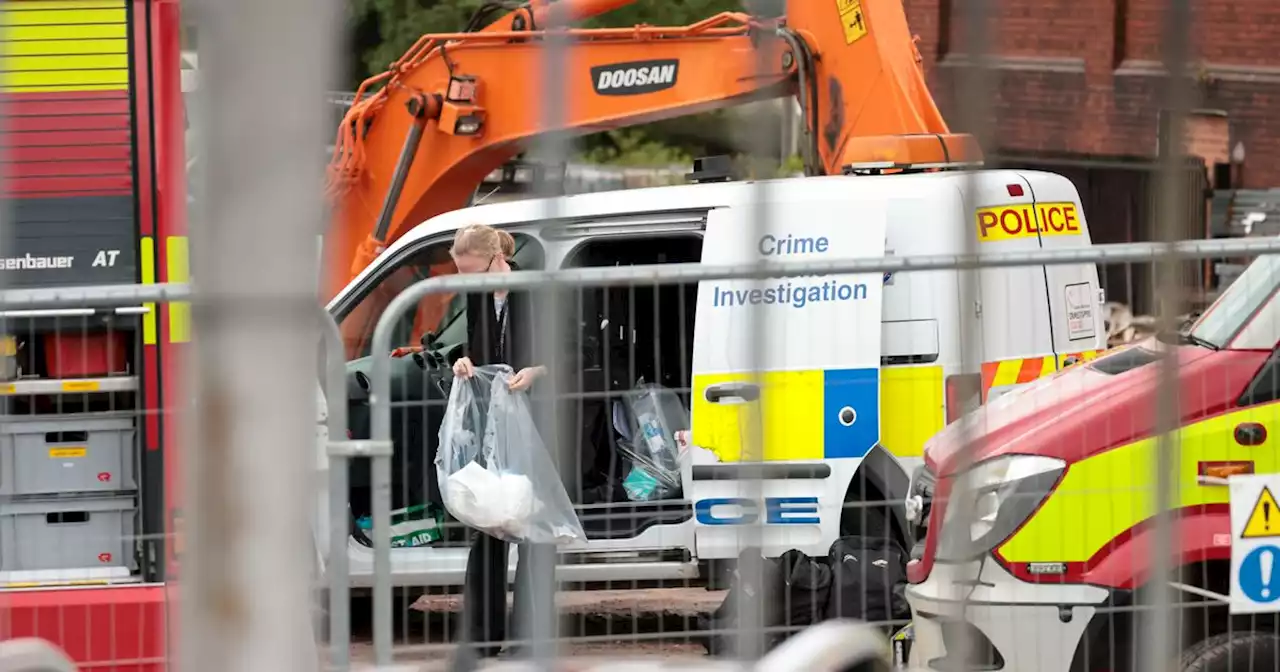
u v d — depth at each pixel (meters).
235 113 6.00
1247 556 13.01
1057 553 13.20
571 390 16.34
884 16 21.64
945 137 20.30
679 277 13.45
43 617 14.79
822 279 17.23
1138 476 13.22
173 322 15.57
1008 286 17.64
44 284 15.57
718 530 17.11
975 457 13.57
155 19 15.73
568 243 19.02
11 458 15.38
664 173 47.22
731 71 22.44
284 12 5.95
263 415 6.16
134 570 15.48
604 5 22.94
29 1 15.59
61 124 15.64
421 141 23.97
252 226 6.06
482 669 15.16
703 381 17.23
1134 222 41.81
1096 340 18.34
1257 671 13.18
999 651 13.29
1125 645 13.24
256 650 6.25
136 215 15.70
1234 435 13.03
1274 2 40.16
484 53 23.58
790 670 13.51
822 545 17.05
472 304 16.55
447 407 15.55
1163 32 11.58
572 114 23.33
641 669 14.10
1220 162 40.62
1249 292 13.62
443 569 16.47
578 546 16.39
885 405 17.14
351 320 20.17
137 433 15.50
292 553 6.29
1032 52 42.72
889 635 14.93
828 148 21.94
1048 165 43.12
